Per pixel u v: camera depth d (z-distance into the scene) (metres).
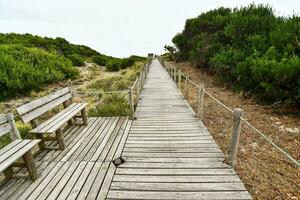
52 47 27.69
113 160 4.13
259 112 6.68
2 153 3.22
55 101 5.46
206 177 3.57
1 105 10.19
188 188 3.30
